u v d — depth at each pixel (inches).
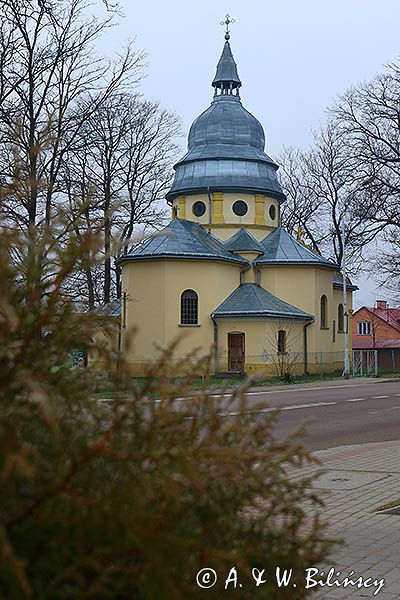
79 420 107.7
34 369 96.9
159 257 1633.9
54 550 91.8
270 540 117.6
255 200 1834.4
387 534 309.0
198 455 103.3
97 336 110.7
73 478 97.2
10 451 84.4
